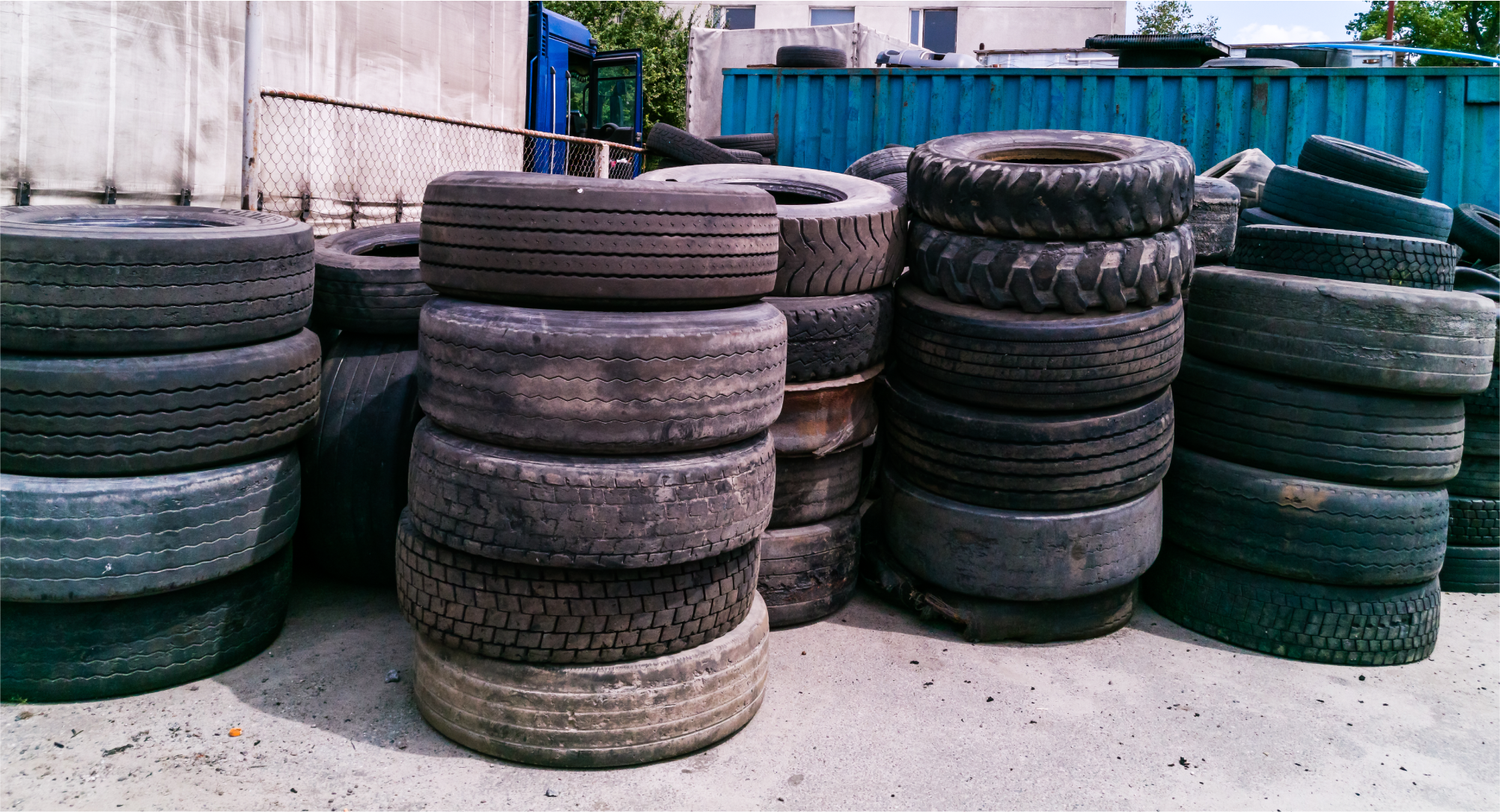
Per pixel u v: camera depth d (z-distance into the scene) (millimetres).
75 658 3006
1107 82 9430
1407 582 3861
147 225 3660
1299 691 3594
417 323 3891
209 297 3080
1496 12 31156
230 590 3250
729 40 15742
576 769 2811
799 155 10492
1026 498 3799
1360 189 5219
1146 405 3871
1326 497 3820
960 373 3832
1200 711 3373
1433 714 3439
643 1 22438
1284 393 3912
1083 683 3564
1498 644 4137
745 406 2869
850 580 4180
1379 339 3736
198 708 3033
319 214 6934
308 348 3445
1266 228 4910
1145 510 3930
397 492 3734
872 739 3061
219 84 5953
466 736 2852
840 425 3955
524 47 10023
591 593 2729
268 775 2678
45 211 3496
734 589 2973
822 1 24641
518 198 2713
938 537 3928
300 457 3746
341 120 7156
